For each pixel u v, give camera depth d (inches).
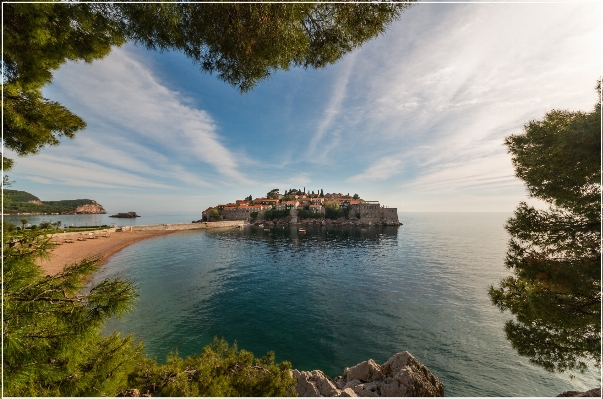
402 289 1288.1
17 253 142.9
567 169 336.8
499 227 6171.3
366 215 5743.1
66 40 212.4
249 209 6210.6
